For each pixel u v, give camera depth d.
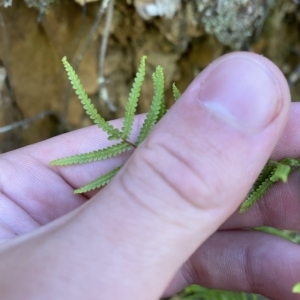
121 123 0.07
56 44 0.10
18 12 0.10
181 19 0.10
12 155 0.07
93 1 0.10
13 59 0.10
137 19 0.10
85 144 0.07
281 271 0.06
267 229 0.10
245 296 0.10
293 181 0.06
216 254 0.07
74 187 0.07
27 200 0.07
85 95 0.05
